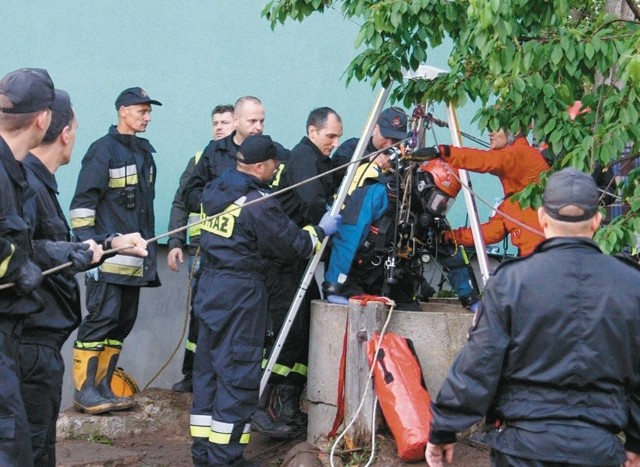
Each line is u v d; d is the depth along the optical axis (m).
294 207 7.97
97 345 8.30
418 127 7.75
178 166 9.80
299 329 8.20
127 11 9.66
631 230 6.00
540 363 4.39
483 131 6.75
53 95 5.24
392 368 7.12
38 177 5.74
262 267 7.22
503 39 5.71
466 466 6.94
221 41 9.95
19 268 4.93
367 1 6.66
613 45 6.03
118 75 9.64
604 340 4.36
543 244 4.54
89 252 5.68
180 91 9.83
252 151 7.16
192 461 7.75
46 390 5.66
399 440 6.93
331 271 7.78
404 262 7.85
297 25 10.21
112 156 8.23
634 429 4.59
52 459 5.80
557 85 6.27
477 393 4.43
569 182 4.52
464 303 8.08
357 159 7.44
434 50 10.52
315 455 7.34
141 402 8.65
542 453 4.33
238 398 7.11
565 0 5.91
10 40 9.32
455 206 10.41
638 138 5.96
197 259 9.01
